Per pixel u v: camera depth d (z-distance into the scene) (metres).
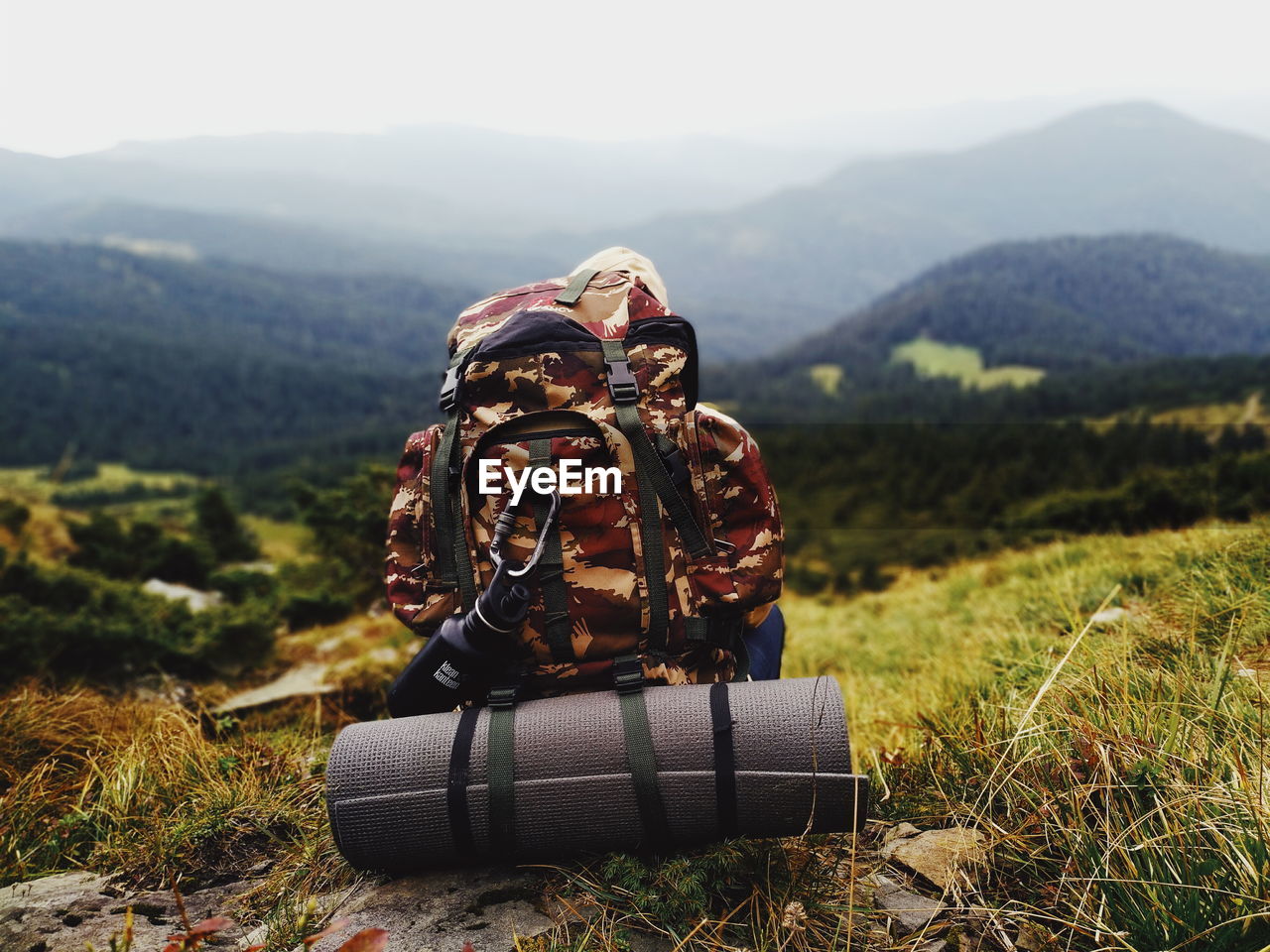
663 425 1.82
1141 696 2.16
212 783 2.29
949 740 2.37
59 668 5.17
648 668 1.78
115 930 1.69
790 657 7.57
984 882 1.73
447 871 1.79
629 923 1.60
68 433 194.00
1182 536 4.70
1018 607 4.62
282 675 6.37
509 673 1.78
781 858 1.74
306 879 1.83
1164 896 1.48
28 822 2.28
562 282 2.15
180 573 15.58
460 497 1.79
